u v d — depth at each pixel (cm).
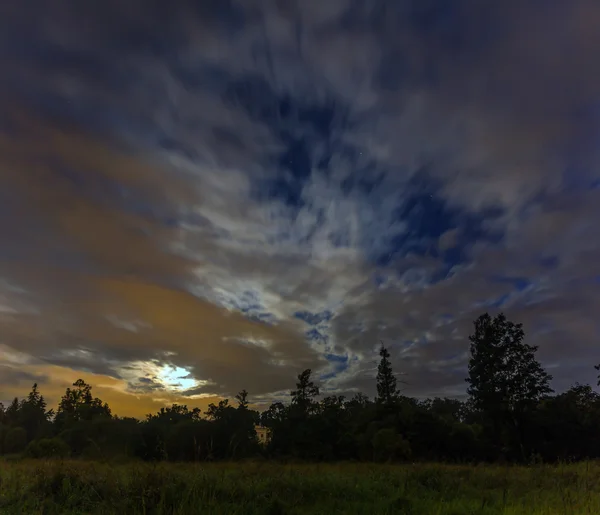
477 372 4606
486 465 2453
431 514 908
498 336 4581
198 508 821
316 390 4172
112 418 2719
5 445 3334
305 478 1191
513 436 4212
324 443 3650
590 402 4400
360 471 1673
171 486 912
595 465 1788
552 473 1509
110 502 870
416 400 5419
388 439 3447
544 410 4450
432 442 3831
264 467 1450
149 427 2638
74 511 834
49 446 2222
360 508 950
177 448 2055
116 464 1220
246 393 3466
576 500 949
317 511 905
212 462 1456
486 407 4391
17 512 803
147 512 829
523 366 4381
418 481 1312
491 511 914
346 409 4806
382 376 4931
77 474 1021
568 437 4162
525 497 1027
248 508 869
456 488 1212
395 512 921
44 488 949
